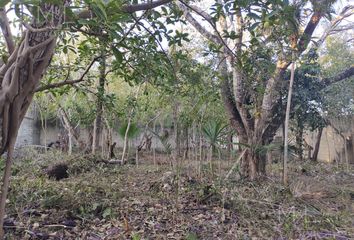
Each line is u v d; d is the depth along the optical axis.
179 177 4.93
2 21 2.00
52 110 10.83
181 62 3.78
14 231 3.07
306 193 4.94
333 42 9.68
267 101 6.02
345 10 6.02
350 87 9.73
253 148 6.09
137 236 2.99
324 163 10.23
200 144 6.23
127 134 8.23
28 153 9.08
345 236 3.29
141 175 7.02
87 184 5.13
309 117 9.09
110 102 4.59
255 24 2.11
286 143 5.74
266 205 4.24
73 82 3.52
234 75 6.19
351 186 5.99
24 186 4.36
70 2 1.91
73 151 11.05
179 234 3.26
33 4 1.58
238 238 3.19
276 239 3.19
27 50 1.96
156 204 4.20
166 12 2.71
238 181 5.72
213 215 3.84
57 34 1.90
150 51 2.93
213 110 6.88
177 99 4.84
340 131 10.48
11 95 1.99
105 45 2.58
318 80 8.02
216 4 2.25
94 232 3.23
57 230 3.21
